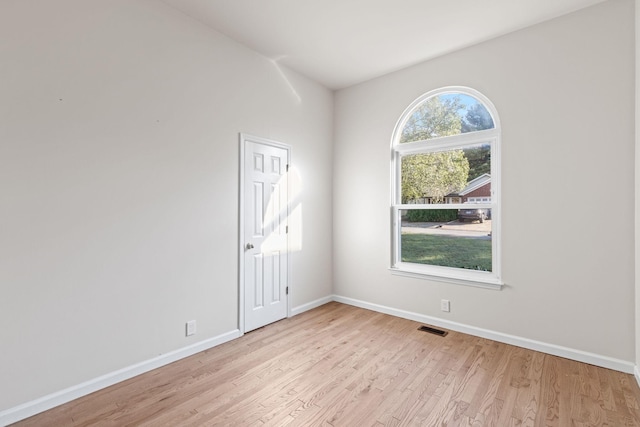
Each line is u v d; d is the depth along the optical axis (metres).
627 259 2.34
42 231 1.92
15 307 1.83
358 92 3.99
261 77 3.27
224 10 2.58
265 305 3.33
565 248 2.59
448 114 3.34
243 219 3.07
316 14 2.62
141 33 2.36
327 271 4.18
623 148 2.35
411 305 3.51
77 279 2.05
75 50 2.04
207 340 2.78
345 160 4.12
